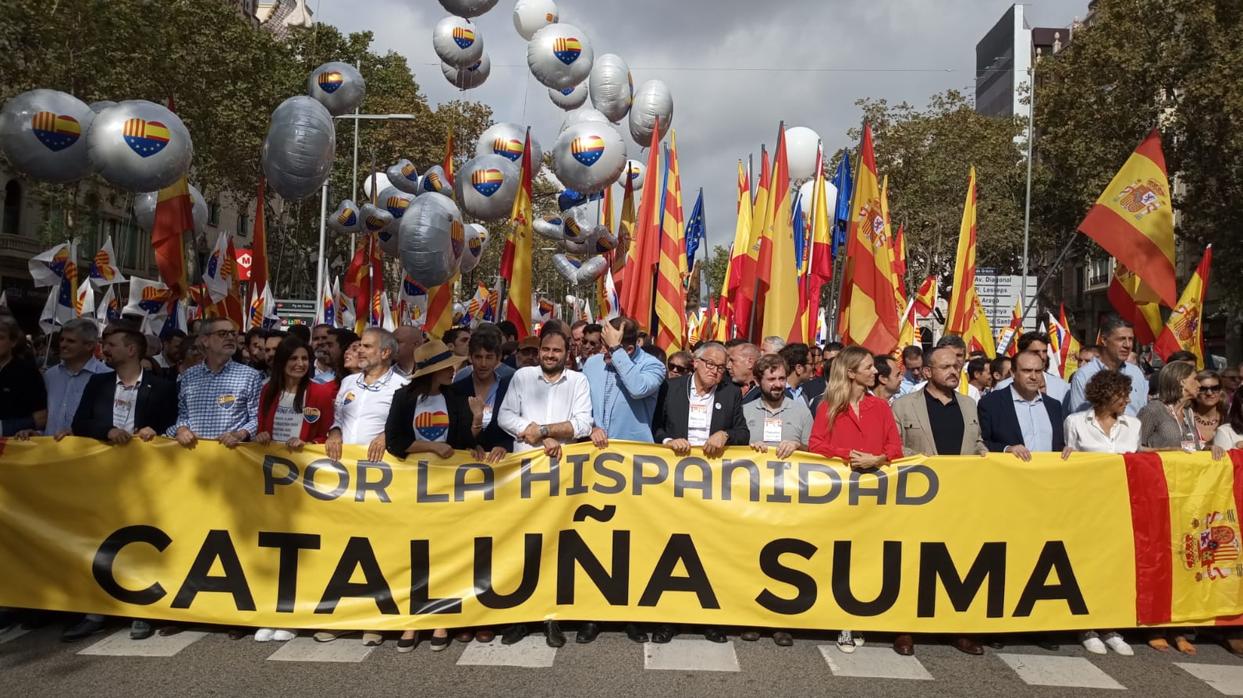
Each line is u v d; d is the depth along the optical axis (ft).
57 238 90.89
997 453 20.02
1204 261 34.96
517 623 19.54
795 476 19.79
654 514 19.74
